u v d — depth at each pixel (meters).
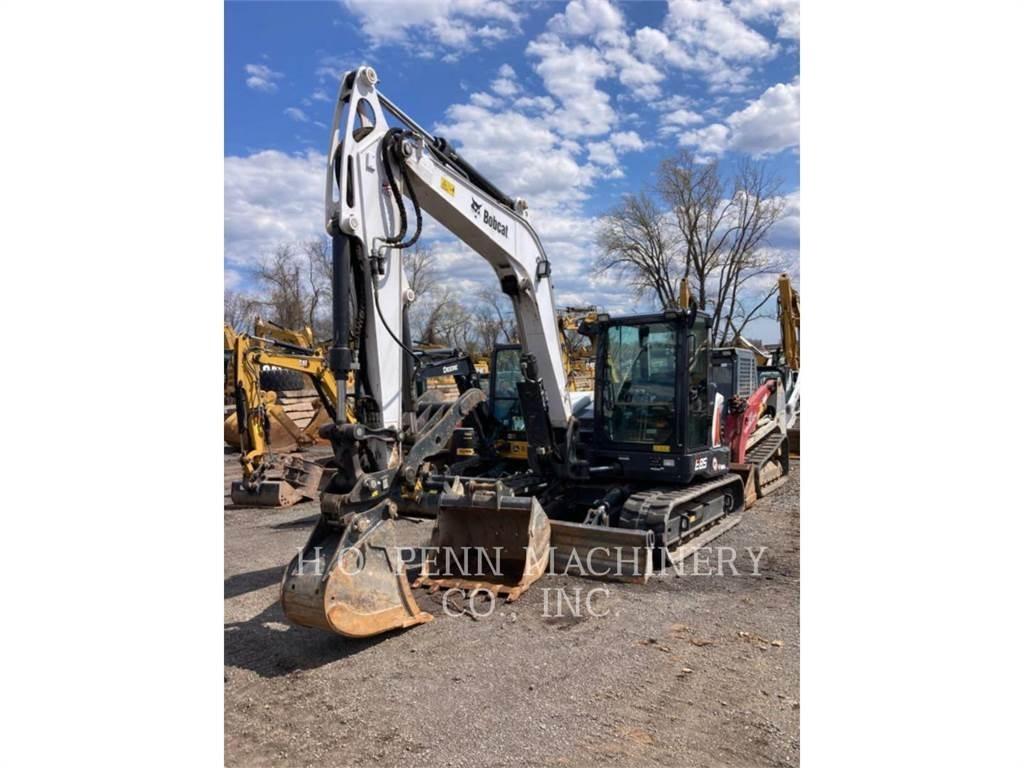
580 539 6.59
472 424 10.16
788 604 5.82
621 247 34.97
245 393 11.16
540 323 7.11
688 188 32.38
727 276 33.00
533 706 4.09
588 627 5.30
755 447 11.27
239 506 10.98
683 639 5.06
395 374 5.29
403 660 4.72
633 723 3.89
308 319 37.62
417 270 42.38
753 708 4.04
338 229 4.90
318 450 17.47
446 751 3.62
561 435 7.50
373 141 5.14
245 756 3.59
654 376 7.80
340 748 3.66
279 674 4.54
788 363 14.47
